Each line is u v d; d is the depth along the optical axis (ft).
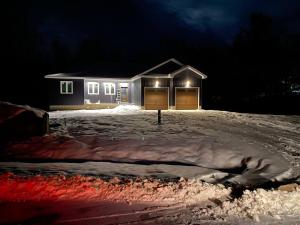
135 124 63.31
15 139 47.01
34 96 144.77
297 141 53.47
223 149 43.83
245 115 85.51
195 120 71.87
